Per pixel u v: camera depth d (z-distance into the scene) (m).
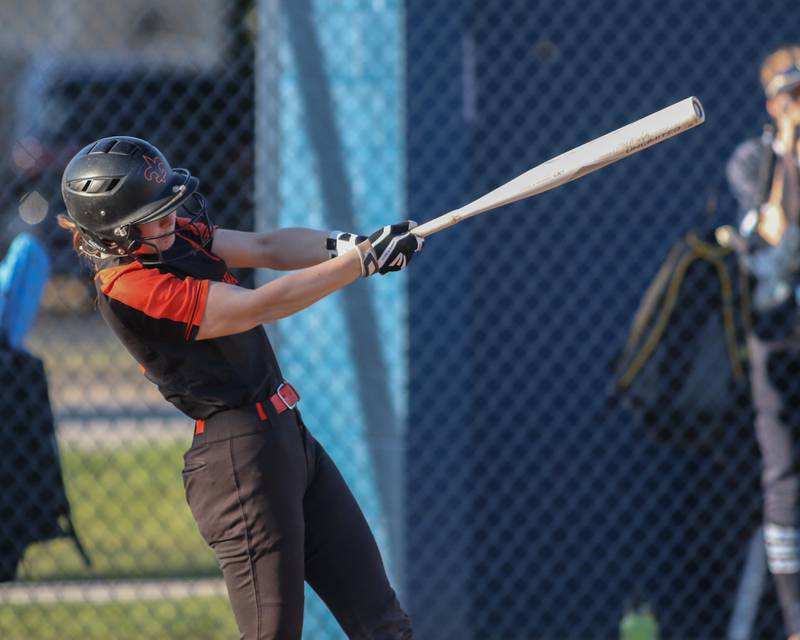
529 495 18.56
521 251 18.45
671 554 18.86
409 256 11.02
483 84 18.14
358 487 17.20
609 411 18.75
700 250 16.73
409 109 17.22
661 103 18.70
